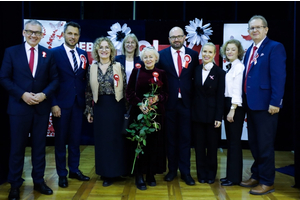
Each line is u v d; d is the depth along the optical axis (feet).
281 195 9.11
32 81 8.61
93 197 8.79
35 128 8.82
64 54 10.02
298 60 9.62
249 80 9.55
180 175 11.18
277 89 8.91
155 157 9.55
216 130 10.09
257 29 9.42
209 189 9.59
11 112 8.49
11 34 9.84
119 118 9.80
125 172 10.00
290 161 13.55
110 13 17.65
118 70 9.77
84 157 13.70
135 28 15.57
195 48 15.26
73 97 10.02
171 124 10.37
